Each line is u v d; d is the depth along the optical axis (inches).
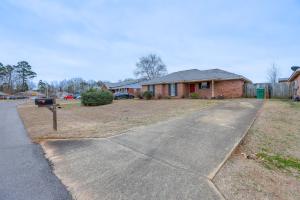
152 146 198.2
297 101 637.3
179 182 131.2
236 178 138.8
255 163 166.9
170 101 745.6
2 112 620.7
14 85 3088.1
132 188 124.8
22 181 135.0
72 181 135.0
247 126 282.5
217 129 262.2
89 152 187.3
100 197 116.1
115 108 608.1
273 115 379.6
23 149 202.2
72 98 1902.1
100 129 277.3
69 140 226.1
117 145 204.1
